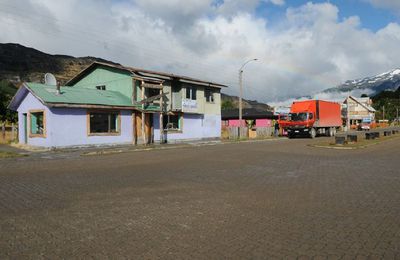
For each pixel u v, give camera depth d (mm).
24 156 17781
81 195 8211
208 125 34500
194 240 5062
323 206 7168
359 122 94938
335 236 5258
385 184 9742
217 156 17875
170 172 12086
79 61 185875
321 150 21641
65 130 21781
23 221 6055
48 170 12594
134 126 26281
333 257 4438
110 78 28203
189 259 4355
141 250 4664
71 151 20359
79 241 5023
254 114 55531
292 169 12891
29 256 4453
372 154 18969
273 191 8750
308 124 36469
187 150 21938
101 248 4734
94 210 6812
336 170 12625
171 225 5816
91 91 25609
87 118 22969
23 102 24062
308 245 4871
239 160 15938
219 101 36062
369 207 7086
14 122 31016
